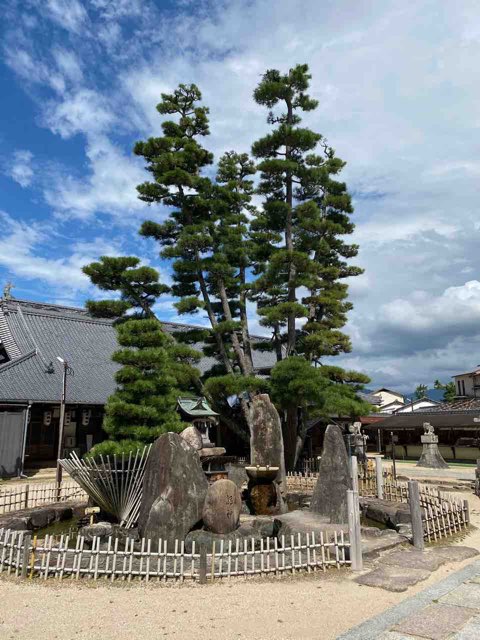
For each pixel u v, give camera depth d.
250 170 22.77
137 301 16.16
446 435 32.12
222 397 17.41
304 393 14.91
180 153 18.11
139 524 8.54
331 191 20.84
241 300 19.73
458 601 5.49
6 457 18.58
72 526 10.79
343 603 5.63
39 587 6.30
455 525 9.37
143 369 13.41
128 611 5.45
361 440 21.34
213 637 4.73
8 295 28.88
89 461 10.00
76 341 27.08
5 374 20.97
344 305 20.28
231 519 8.70
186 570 6.84
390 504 11.29
